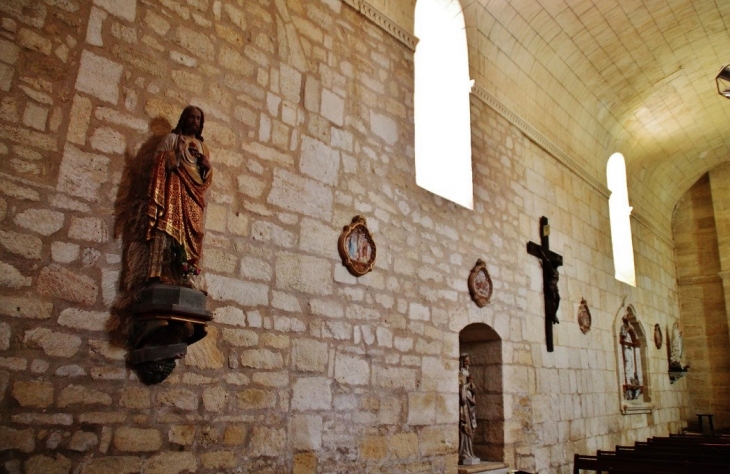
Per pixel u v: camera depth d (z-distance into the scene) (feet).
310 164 17.74
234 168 15.58
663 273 51.47
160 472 12.73
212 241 14.71
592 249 36.65
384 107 21.15
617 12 31.22
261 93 16.71
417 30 27.12
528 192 29.94
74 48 12.91
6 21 11.96
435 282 21.93
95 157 12.89
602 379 34.76
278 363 15.61
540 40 30.58
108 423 12.13
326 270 17.53
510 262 27.14
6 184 11.52
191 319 12.90
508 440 24.52
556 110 34.60
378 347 18.80
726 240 52.60
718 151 51.39
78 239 12.35
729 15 33.27
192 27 15.30
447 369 21.57
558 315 31.07
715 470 21.27
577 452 29.91
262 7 17.28
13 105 11.83
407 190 21.48
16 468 10.85
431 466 19.89
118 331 12.59
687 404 51.67
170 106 14.46
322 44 19.06
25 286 11.48
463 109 26.27
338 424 16.90
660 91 40.01
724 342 51.52
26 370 11.25
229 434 14.15
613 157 44.32
